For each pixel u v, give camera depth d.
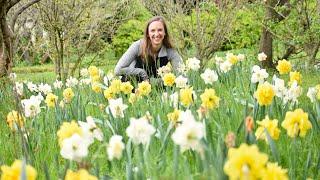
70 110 4.02
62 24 9.02
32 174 1.83
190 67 5.87
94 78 5.85
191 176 2.09
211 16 9.66
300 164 2.78
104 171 3.00
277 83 3.72
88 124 2.73
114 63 14.47
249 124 2.27
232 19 9.43
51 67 16.23
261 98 3.11
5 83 5.93
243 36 9.98
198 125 1.93
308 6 8.43
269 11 9.09
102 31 9.98
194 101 3.57
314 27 8.05
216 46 9.53
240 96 4.48
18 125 3.04
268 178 1.71
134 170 2.45
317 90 3.62
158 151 2.88
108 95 4.66
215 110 3.48
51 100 4.22
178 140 1.93
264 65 9.44
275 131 2.51
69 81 6.46
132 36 15.64
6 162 3.19
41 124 3.85
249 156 1.59
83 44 10.07
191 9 10.02
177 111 3.04
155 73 6.28
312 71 8.07
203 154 1.96
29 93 5.90
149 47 6.22
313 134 3.04
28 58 17.17
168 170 2.53
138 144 2.30
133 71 6.13
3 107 5.20
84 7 9.12
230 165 1.61
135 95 4.27
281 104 3.63
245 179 1.58
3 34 6.39
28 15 11.11
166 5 9.86
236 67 5.89
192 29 9.52
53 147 3.37
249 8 9.30
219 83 5.42
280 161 2.71
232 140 2.02
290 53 9.55
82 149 2.11
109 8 10.09
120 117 3.36
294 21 8.34
